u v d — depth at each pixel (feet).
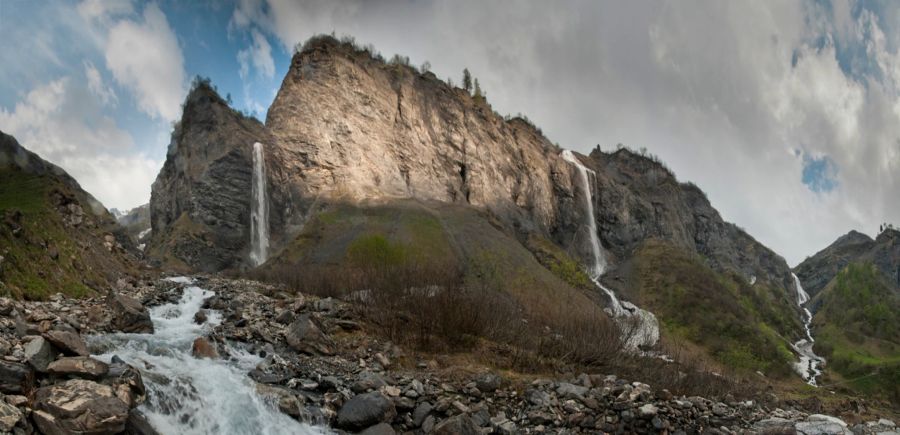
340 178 497.05
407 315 92.84
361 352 75.56
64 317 59.21
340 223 426.92
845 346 520.42
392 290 106.22
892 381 330.54
